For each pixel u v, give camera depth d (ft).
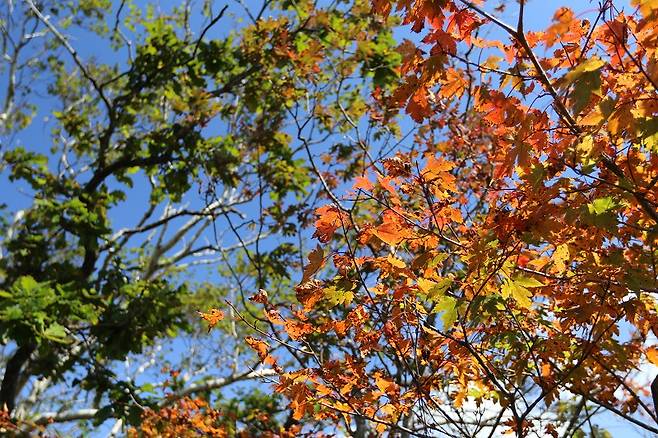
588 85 6.04
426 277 9.80
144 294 29.86
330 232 9.21
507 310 10.25
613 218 7.80
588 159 8.04
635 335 12.34
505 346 11.67
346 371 10.93
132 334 28.55
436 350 11.05
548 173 8.37
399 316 10.47
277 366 11.23
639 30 6.63
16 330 21.36
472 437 11.45
